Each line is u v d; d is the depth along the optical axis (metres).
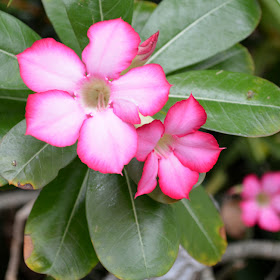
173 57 0.34
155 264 0.32
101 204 0.32
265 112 0.32
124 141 0.28
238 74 0.33
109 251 0.32
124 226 0.32
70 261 0.34
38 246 0.34
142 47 0.29
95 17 0.30
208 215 0.37
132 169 0.30
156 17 0.34
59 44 0.28
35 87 0.28
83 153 0.28
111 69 0.28
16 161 0.30
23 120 0.31
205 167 0.29
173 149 0.29
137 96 0.28
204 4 0.35
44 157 0.31
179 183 0.29
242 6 0.35
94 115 0.28
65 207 0.35
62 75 0.28
